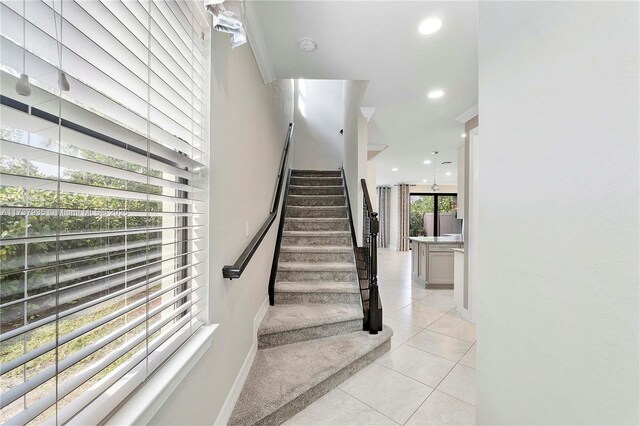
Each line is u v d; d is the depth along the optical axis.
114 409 0.70
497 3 0.87
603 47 0.53
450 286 4.69
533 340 0.71
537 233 0.70
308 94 6.02
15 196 0.52
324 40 1.91
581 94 0.58
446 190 10.26
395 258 8.14
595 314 0.54
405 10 1.61
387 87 2.61
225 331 1.41
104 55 0.65
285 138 4.40
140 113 0.82
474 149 3.14
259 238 2.00
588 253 0.56
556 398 0.64
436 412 1.70
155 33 0.85
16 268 0.51
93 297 0.69
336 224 3.82
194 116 1.11
